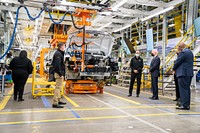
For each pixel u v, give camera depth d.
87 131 3.37
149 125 3.80
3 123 3.77
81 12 7.78
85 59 8.23
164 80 8.98
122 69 12.28
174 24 12.62
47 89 7.21
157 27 14.07
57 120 4.04
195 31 9.83
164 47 12.43
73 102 6.27
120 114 4.70
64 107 5.43
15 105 5.59
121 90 10.01
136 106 5.79
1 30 13.21
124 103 6.26
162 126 3.75
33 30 17.80
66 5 7.05
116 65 9.14
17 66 6.27
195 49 9.52
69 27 15.64
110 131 3.39
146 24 14.90
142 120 4.17
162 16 13.26
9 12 11.69
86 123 3.86
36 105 5.64
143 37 15.34
